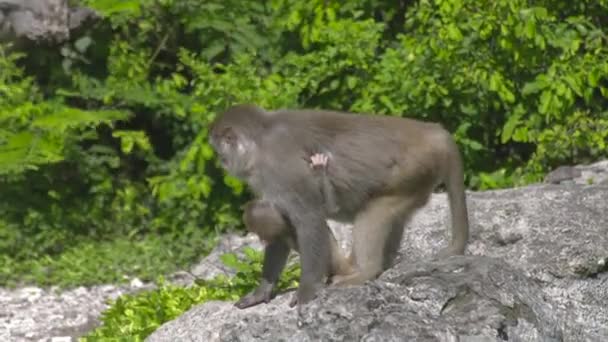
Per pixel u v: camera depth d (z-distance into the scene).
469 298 11.74
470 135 21.86
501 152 22.47
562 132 20.86
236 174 13.77
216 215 21.61
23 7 22.78
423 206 13.96
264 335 11.78
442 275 12.06
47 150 21.02
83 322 18.62
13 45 22.92
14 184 21.56
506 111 21.80
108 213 22.14
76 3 23.08
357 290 11.73
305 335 11.48
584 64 21.02
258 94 20.97
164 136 23.50
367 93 21.09
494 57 21.33
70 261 20.59
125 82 22.77
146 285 20.16
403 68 21.05
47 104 21.81
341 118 13.72
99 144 22.91
